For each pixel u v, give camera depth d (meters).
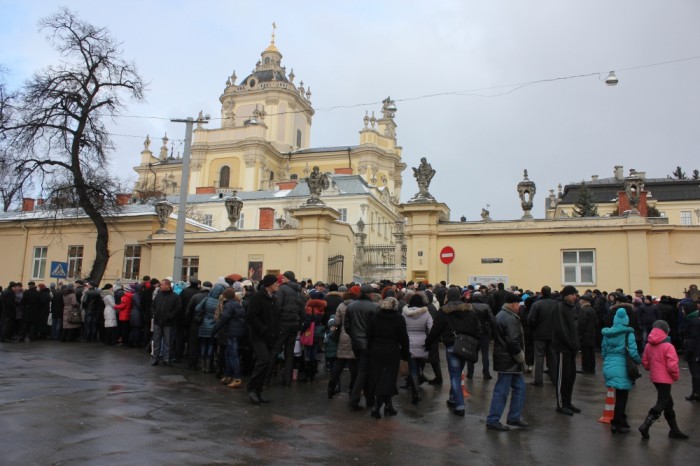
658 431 8.23
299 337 11.43
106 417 7.62
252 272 23.33
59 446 6.21
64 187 24.48
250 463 5.97
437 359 11.46
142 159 76.38
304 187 50.94
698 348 10.52
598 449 7.17
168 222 27.42
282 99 72.94
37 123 24.20
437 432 7.72
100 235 24.64
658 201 53.41
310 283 16.48
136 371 11.85
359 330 9.09
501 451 6.91
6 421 7.12
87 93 25.11
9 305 17.06
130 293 15.98
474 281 19.69
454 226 20.11
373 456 6.48
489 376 12.11
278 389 10.52
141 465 5.70
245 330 10.71
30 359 13.02
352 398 8.99
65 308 17.08
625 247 18.64
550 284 19.05
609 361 8.21
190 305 12.65
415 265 20.11
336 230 24.14
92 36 25.25
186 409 8.41
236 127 69.06
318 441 7.00
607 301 15.75
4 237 30.12
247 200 49.97
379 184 68.06
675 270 18.33
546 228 19.33
